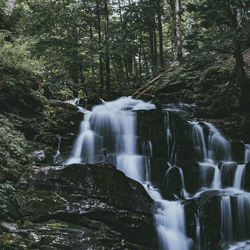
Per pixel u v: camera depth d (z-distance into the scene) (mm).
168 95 15094
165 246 7660
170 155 11148
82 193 7723
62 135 10961
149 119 11453
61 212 7238
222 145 11727
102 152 10891
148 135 11266
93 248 6590
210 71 15102
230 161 11305
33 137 10547
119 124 11398
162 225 7805
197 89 15000
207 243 8148
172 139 11312
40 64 14000
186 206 8258
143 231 7418
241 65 12656
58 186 7844
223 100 13633
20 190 7770
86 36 21344
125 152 11016
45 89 13148
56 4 18750
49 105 11805
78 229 6965
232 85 14031
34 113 11078
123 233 7336
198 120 13305
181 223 8078
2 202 7344
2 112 10203
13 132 9727
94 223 7188
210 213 8297
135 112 11672
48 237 6504
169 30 25094
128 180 8078
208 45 12258
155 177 10039
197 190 9977
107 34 18422
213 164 11094
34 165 8695
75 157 10469
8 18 14109
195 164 10281
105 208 7418
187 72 16328
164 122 11477
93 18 19953
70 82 18453
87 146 10812
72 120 11398
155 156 11055
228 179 10172
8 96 10438
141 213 7688
